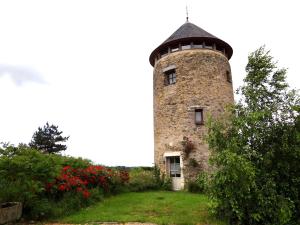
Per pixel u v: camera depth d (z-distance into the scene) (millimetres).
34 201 6508
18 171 6648
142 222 6199
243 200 6211
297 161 6469
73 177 8367
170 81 15039
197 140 13172
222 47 15289
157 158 14406
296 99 6695
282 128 6582
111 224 6023
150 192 11938
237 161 5930
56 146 27547
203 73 14078
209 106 13648
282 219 5820
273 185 6148
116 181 11344
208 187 6738
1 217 5539
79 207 7586
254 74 7309
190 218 6488
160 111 14812
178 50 14727
